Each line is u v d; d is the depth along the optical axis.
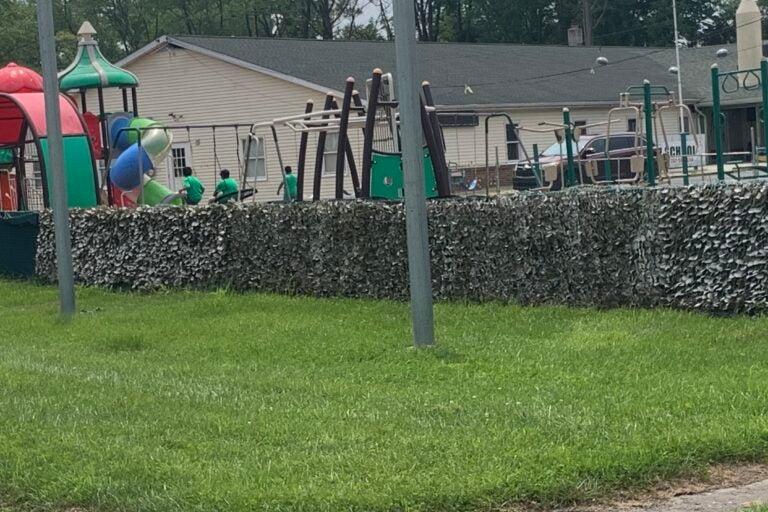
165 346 11.71
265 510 5.48
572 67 41.75
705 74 42.22
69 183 21.80
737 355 9.43
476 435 6.87
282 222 15.27
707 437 6.48
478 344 10.70
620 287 12.21
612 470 5.99
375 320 12.62
